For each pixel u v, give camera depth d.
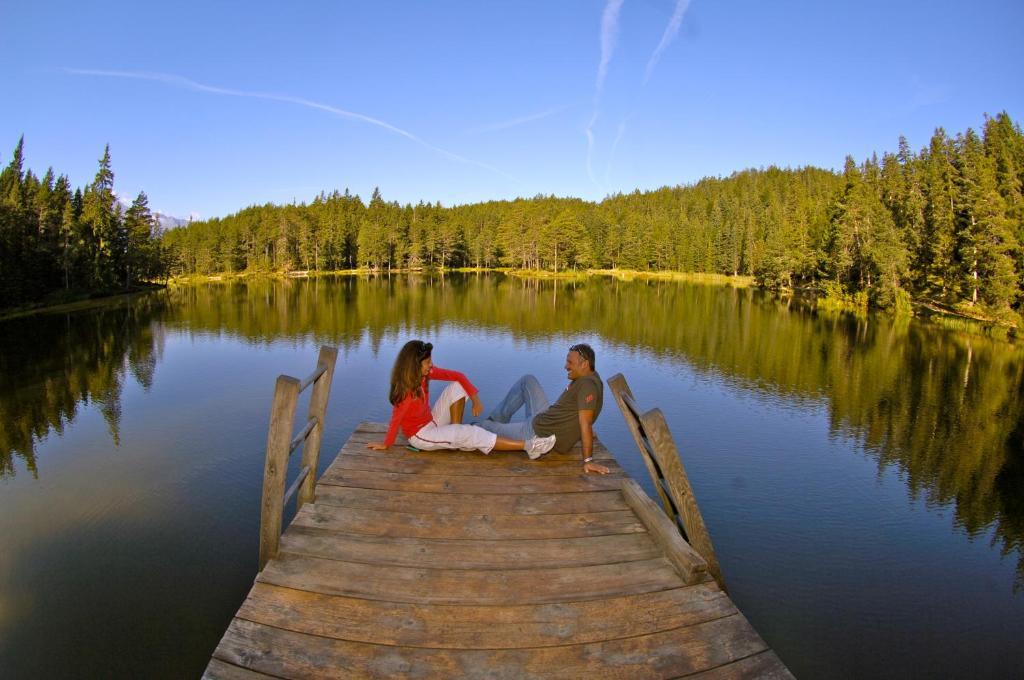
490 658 2.50
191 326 25.36
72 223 43.69
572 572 3.18
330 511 3.87
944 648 4.80
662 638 2.66
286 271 81.06
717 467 8.87
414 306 34.94
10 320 28.20
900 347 21.48
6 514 6.93
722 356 18.75
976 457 9.59
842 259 42.47
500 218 109.62
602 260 96.44
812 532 6.79
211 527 6.60
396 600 2.87
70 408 11.78
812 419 11.65
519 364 16.61
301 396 12.59
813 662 4.63
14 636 4.72
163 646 4.63
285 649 2.50
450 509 3.94
